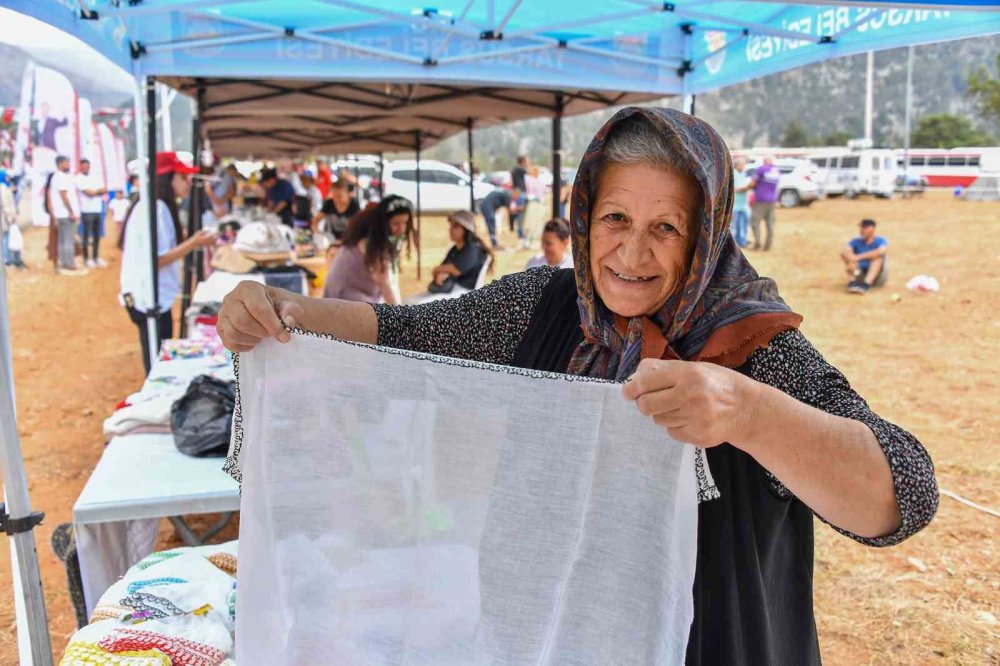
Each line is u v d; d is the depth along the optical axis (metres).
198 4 3.96
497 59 5.45
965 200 23.56
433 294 7.20
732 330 1.25
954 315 11.30
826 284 13.73
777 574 1.35
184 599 2.05
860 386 8.34
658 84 5.74
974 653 3.65
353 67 5.34
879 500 1.08
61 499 5.50
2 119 14.55
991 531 4.93
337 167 20.33
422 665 1.41
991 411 7.43
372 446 1.41
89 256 15.92
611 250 1.33
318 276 8.41
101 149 15.77
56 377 8.99
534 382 1.31
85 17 3.70
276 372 1.43
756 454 1.08
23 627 2.29
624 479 1.26
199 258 9.27
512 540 1.33
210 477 2.89
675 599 1.21
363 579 1.43
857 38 4.03
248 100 6.88
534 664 1.34
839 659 3.64
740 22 4.32
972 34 3.39
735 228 18.06
